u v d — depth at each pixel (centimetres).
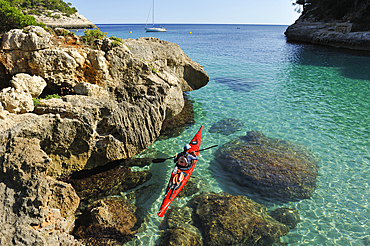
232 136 1229
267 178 901
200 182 900
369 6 4541
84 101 896
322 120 1407
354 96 1812
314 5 6681
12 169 580
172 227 694
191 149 1044
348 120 1405
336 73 2561
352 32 4353
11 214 535
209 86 2122
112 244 634
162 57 1508
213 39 7831
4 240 493
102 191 827
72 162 877
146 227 693
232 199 794
